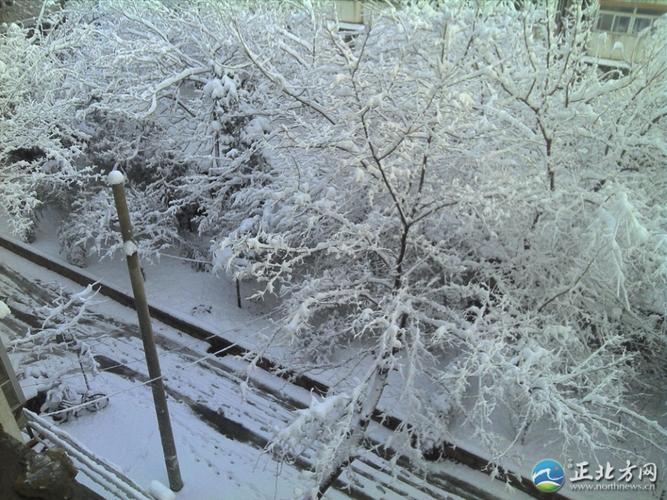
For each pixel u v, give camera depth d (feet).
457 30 20.07
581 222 25.38
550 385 21.13
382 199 27.61
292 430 19.02
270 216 30.35
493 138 24.39
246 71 33.17
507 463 26.71
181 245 41.86
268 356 32.45
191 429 29.48
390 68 22.62
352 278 28.99
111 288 38.63
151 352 20.71
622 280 20.43
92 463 17.03
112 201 37.76
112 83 35.68
